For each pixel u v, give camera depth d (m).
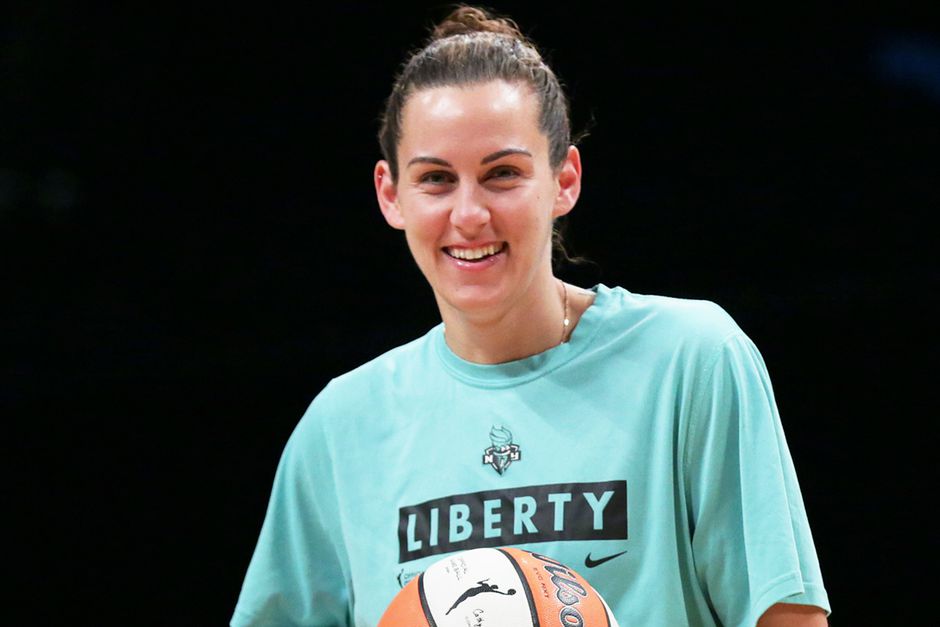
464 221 5.34
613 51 14.68
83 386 13.77
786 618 5.25
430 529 5.76
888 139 14.23
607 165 14.55
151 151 15.36
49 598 12.81
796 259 13.71
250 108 15.38
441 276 5.59
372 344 14.03
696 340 5.62
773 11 14.57
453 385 5.94
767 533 5.27
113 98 15.34
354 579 6.07
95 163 15.34
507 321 5.77
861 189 14.01
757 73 14.57
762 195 14.14
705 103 14.54
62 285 14.90
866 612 11.44
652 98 14.62
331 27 15.38
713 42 14.59
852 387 12.25
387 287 14.56
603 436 5.62
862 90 14.42
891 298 12.55
